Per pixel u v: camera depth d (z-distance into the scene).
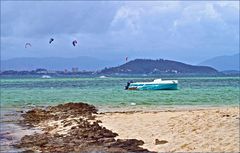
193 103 52.34
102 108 46.81
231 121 23.22
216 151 17.61
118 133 24.66
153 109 44.28
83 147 21.23
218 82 145.50
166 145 19.92
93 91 86.00
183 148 18.83
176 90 82.25
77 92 83.69
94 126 27.75
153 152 18.89
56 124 32.41
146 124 26.78
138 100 57.88
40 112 41.56
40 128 31.27
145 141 21.47
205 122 23.88
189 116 27.45
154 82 83.00
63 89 99.06
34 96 72.50
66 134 26.36
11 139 25.84
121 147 20.45
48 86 121.88
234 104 50.34
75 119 33.25
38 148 22.19
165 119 28.12
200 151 17.92
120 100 58.59
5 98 67.88
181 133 22.08
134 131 24.72
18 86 124.12
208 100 57.00
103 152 19.83
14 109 48.72
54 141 23.80
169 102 54.09
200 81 161.25
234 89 87.56
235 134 20.03
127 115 33.88
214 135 20.42
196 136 20.78
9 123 34.56
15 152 21.48
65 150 20.94
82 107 42.91
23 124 33.88
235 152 17.14
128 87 87.06
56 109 42.81
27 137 25.80
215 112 28.27
